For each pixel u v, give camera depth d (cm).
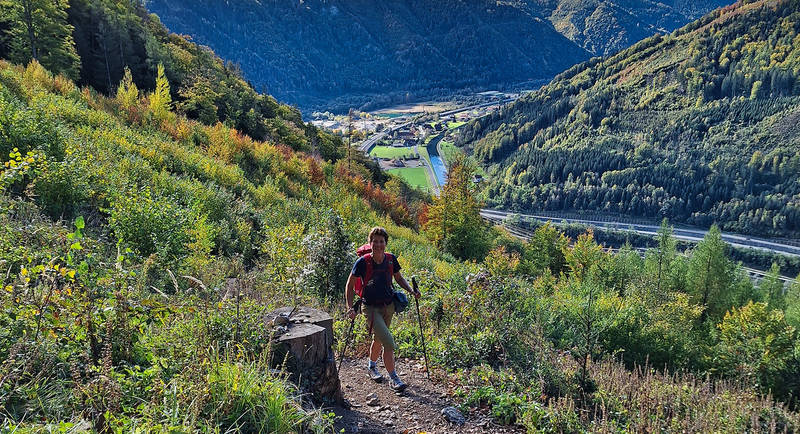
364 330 617
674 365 1124
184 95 3547
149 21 6200
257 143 2703
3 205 594
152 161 1487
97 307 311
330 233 835
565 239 3688
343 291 786
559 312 1030
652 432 436
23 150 970
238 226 1192
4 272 394
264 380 303
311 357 379
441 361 579
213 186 1388
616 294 1869
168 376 289
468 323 689
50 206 797
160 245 736
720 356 1230
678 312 1830
